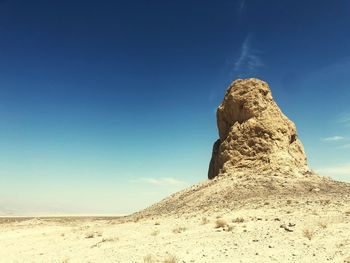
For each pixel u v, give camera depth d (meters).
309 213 23.62
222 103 47.84
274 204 28.39
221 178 40.69
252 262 14.67
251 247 17.06
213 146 50.88
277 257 15.12
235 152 42.66
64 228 35.97
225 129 47.34
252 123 43.12
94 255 18.97
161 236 22.58
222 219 24.42
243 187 35.38
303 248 16.14
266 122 42.97
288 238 18.11
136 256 17.44
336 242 16.52
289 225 20.61
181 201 38.38
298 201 28.47
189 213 31.70
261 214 25.28
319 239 17.34
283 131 43.97
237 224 23.02
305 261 14.27
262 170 40.09
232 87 46.34
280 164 40.53
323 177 40.66
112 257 17.89
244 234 19.94
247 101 44.19
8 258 20.72
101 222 40.25
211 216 27.95
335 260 14.02
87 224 39.06
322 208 24.97
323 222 20.67
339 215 22.20
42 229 35.62
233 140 43.47
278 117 44.53
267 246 17.00
